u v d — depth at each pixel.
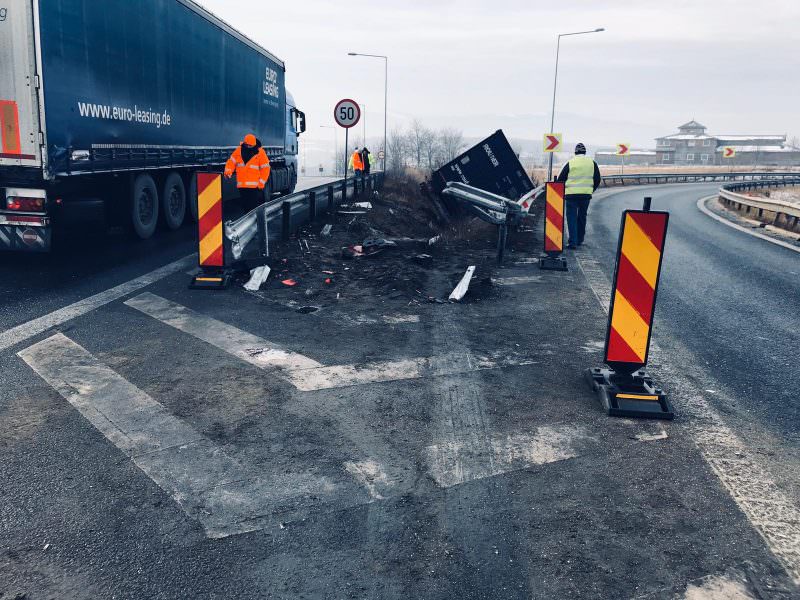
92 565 2.97
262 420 4.55
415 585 2.90
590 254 12.66
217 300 7.89
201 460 3.96
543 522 3.41
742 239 16.30
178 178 13.68
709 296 9.16
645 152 176.88
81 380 5.14
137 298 7.80
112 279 8.78
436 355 6.10
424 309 7.83
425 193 17.83
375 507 3.51
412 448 4.20
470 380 5.47
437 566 3.04
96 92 9.88
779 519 3.50
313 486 3.71
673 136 177.88
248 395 4.98
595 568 3.04
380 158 43.94
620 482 3.85
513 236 14.59
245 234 9.36
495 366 5.86
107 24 10.16
